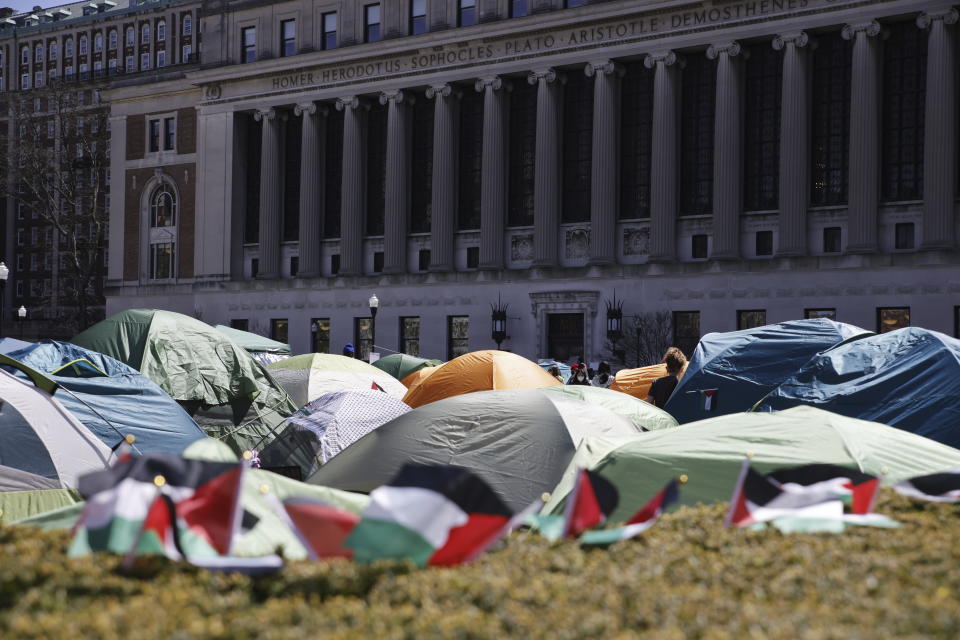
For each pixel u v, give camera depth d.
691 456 10.71
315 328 77.38
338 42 77.94
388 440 13.98
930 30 58.72
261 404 22.25
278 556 6.46
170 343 21.98
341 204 77.25
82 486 6.35
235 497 6.44
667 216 65.31
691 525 7.90
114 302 87.44
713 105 66.25
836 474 8.75
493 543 6.83
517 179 72.31
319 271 78.06
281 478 8.38
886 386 16.33
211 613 5.44
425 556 6.37
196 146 84.00
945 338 16.62
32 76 126.94
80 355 17.81
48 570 6.03
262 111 80.00
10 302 122.75
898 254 58.75
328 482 13.77
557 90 70.06
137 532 6.27
